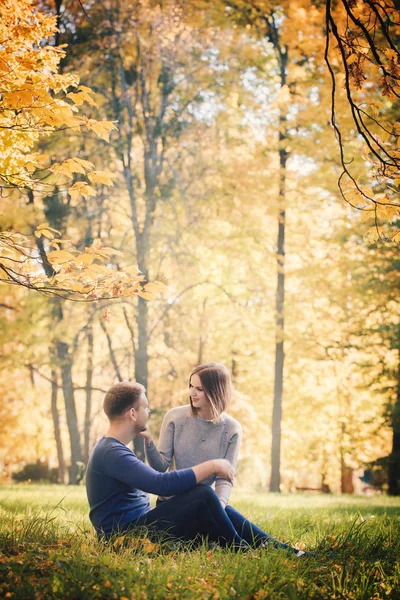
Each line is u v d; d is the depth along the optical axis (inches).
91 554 134.0
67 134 550.6
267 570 123.6
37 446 998.4
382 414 669.3
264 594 110.3
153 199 633.6
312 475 1131.3
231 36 614.5
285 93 579.8
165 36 601.9
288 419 827.4
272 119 645.3
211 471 151.4
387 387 676.1
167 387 706.8
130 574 113.0
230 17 582.2
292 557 136.9
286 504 368.2
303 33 379.2
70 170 172.7
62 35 576.4
